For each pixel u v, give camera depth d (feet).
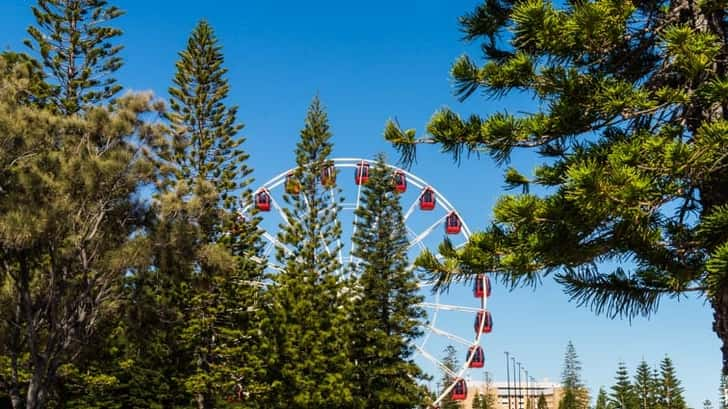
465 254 31.22
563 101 30.58
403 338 157.58
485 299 187.93
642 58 34.58
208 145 142.00
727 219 25.64
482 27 36.65
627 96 29.43
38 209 78.33
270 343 138.72
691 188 29.27
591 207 26.16
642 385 365.40
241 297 138.62
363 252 160.15
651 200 26.58
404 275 157.89
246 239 140.77
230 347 140.97
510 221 28.89
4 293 86.53
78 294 86.53
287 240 146.51
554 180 32.19
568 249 29.50
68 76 135.23
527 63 30.66
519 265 30.14
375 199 162.71
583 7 28.53
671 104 29.32
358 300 156.76
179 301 131.23
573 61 30.68
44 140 85.40
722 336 28.86
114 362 130.31
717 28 30.96
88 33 135.85
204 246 92.84
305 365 137.80
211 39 146.10
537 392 583.17
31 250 81.46
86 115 91.09
